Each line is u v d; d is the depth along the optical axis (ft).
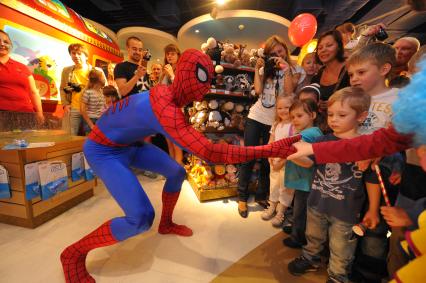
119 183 3.93
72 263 3.96
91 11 22.88
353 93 3.78
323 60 6.24
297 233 5.31
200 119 8.92
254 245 5.49
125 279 4.26
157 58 27.22
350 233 3.93
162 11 20.42
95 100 9.37
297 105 5.28
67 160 6.77
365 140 2.76
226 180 8.36
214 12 13.58
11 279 4.12
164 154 5.34
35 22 11.77
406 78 4.78
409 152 3.06
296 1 18.29
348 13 18.53
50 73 12.67
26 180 5.47
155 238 5.60
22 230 5.71
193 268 4.62
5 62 8.05
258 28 15.25
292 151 3.11
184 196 8.43
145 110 3.73
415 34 22.07
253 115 7.45
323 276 4.56
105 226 3.81
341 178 3.96
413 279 1.98
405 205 3.05
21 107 8.49
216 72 8.39
